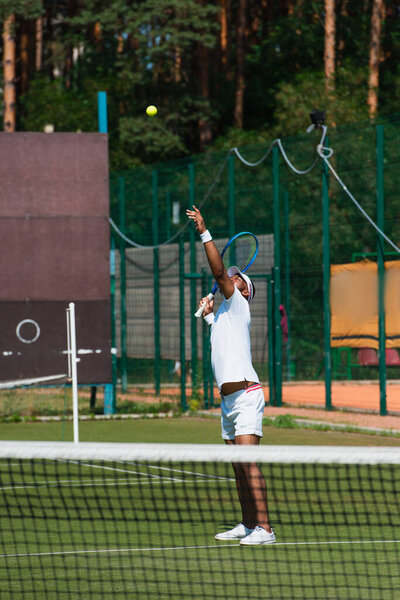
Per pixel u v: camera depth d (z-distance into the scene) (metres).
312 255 65.06
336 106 80.06
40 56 117.88
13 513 20.45
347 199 62.91
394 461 13.65
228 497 22.20
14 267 44.03
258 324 50.09
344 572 15.17
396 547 17.02
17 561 16.14
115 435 36.72
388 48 104.31
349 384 61.56
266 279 47.28
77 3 114.38
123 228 57.28
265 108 108.88
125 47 104.94
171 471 26.81
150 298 54.72
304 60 106.38
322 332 65.12
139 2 99.12
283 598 13.65
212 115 100.12
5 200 44.09
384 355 42.12
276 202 46.38
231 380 17.36
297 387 59.56
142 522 19.41
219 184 65.25
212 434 36.75
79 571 15.38
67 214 44.59
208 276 48.00
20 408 45.22
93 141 44.97
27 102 101.25
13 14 94.56
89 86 101.19
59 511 20.66
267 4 117.88
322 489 23.09
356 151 62.44
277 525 19.03
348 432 37.12
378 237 42.50
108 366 44.59
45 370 44.22
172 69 102.50
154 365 57.19
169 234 55.28
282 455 13.79
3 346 43.88
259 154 68.56
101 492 23.09
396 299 41.72
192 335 47.09
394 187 61.16
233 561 15.98
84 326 44.50
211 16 100.88
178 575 15.07
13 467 27.77
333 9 87.19
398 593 13.87
